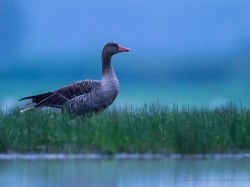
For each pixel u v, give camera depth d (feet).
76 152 59.67
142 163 56.34
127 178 51.24
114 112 69.87
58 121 63.67
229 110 74.38
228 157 59.06
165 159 58.03
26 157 58.85
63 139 60.75
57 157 58.85
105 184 49.39
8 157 58.80
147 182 50.26
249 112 69.77
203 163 56.49
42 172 52.90
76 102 72.90
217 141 60.59
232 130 62.49
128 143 59.72
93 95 73.00
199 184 50.21
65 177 51.24
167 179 51.31
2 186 48.34
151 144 59.82
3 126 63.52
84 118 72.08
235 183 50.78
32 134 61.16
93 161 57.11
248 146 61.11
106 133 60.59
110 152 59.21
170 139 59.93
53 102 73.67
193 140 59.72
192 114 68.69
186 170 53.98
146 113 68.64
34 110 73.31
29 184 49.01
